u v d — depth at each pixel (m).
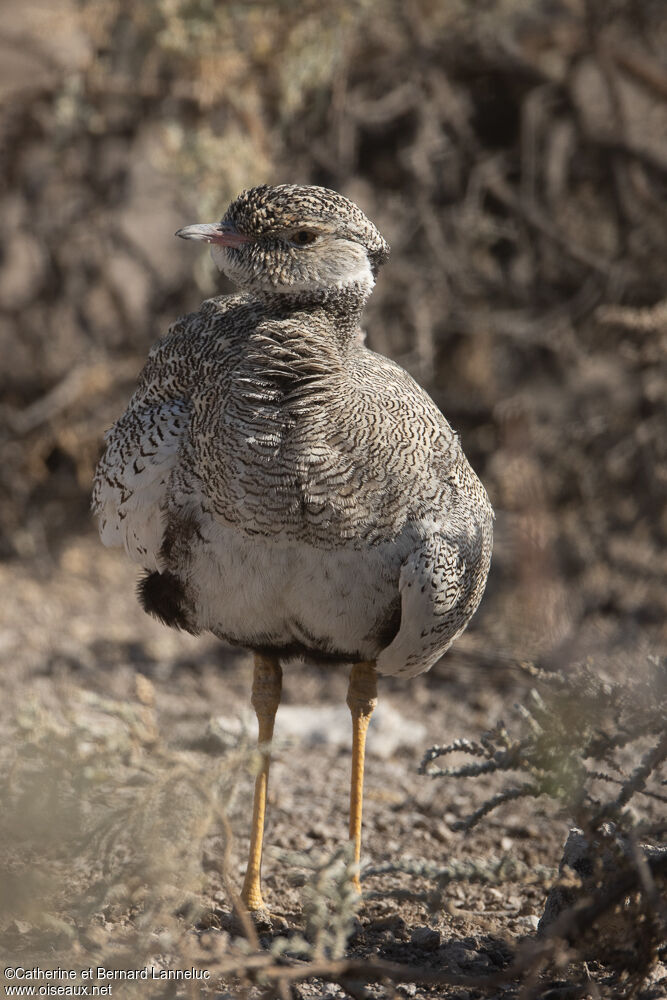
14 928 6.07
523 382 14.10
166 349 7.55
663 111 13.96
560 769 5.77
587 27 13.55
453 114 14.12
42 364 14.66
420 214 14.11
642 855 5.51
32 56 13.98
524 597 11.41
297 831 8.39
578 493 13.59
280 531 6.65
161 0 12.73
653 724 5.93
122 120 14.16
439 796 9.16
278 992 5.66
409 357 14.09
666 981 6.06
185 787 6.57
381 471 6.69
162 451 7.09
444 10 13.92
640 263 13.80
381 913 7.07
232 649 12.49
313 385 6.63
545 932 6.01
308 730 10.44
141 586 7.51
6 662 11.72
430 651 7.27
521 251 14.27
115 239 14.58
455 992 6.05
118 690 11.21
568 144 14.14
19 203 14.59
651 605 12.47
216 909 7.02
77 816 5.93
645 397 13.51
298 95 13.02
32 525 14.56
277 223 7.21
